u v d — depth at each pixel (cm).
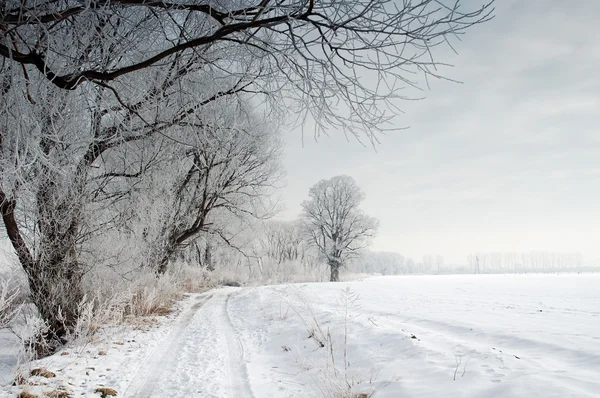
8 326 715
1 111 406
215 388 589
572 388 429
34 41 393
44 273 861
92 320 902
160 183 1447
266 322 1225
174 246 1836
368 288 2500
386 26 316
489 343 721
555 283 2938
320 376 568
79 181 890
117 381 609
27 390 496
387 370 618
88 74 371
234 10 357
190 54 511
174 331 1088
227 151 1683
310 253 5769
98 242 1057
